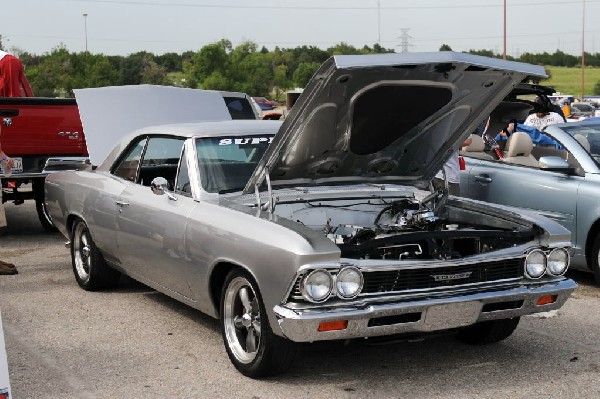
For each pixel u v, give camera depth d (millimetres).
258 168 5262
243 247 4777
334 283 4410
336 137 5344
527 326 6137
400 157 5883
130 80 79688
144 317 6414
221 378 4988
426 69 4852
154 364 5273
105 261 7074
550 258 5012
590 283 7617
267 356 4750
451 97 5285
